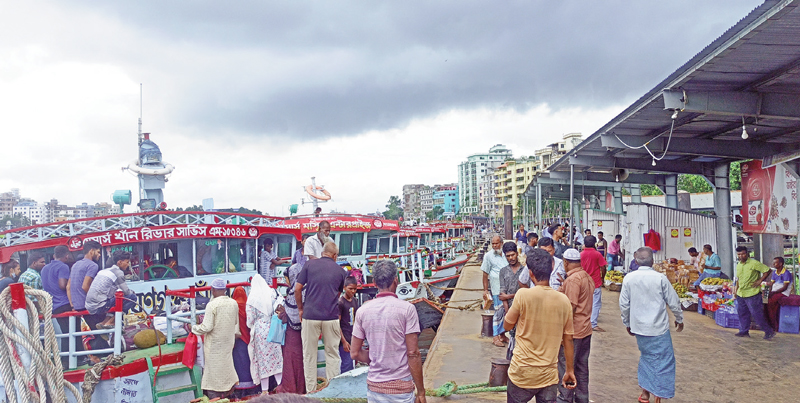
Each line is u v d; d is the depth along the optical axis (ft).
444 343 31.81
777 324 33.04
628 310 20.27
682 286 44.57
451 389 21.38
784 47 21.48
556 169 68.03
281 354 26.50
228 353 24.17
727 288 38.29
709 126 37.70
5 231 34.27
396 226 65.05
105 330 25.44
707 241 54.65
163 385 25.84
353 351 15.16
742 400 20.81
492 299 33.40
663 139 42.60
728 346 29.27
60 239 31.78
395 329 14.65
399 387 14.51
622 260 63.77
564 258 19.36
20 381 18.06
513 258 25.96
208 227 35.50
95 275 27.35
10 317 17.89
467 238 164.76
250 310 25.70
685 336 31.86
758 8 18.48
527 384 15.35
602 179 71.46
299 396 4.08
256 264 39.70
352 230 56.59
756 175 44.88
